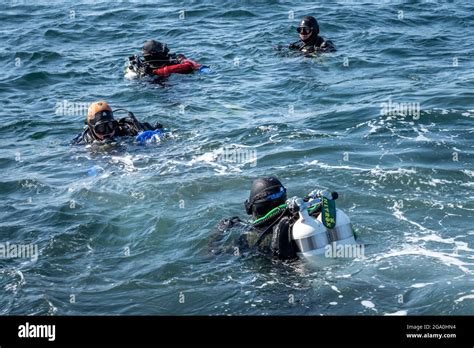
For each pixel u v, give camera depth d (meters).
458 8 19.16
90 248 7.31
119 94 13.22
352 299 5.97
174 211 7.99
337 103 11.84
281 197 6.94
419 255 6.63
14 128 11.52
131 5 21.06
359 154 9.30
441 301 5.87
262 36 17.06
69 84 14.08
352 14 18.70
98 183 8.91
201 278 6.50
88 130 10.66
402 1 20.08
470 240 6.94
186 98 12.69
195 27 18.41
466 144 9.49
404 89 12.37
